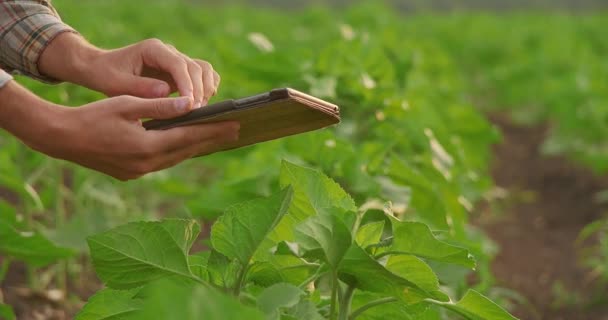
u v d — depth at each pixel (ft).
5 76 7.17
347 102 15.98
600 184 28.71
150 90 8.30
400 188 12.99
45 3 8.84
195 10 70.90
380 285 7.29
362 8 50.42
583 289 19.03
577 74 37.37
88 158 7.43
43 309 15.08
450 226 14.53
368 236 7.38
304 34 43.93
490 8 211.41
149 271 7.21
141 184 19.47
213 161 21.02
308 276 8.04
